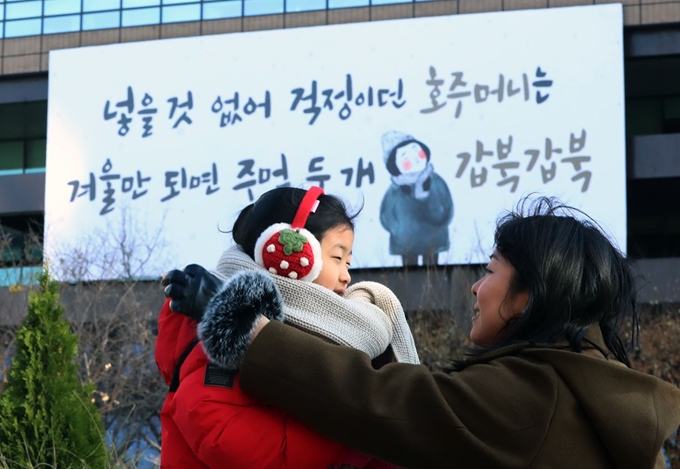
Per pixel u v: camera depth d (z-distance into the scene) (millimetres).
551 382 2029
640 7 18297
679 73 19438
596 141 17453
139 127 19109
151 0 20344
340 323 2229
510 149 17656
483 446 1979
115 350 14242
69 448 5719
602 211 17219
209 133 18844
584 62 17766
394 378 2051
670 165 17953
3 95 20672
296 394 2037
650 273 16375
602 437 2012
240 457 2064
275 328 2076
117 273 15633
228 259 2367
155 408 13070
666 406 2078
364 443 2029
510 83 17922
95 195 18938
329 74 18641
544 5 18594
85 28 20516
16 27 20828
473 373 2066
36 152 22125
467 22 18250
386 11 19297
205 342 2078
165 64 19250
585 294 2146
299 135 18500
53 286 6508
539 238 2188
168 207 18641
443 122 17984
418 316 14930
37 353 6074
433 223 17531
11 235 18562
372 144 18172
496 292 2236
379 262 17391
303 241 2270
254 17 19938
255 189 18500
